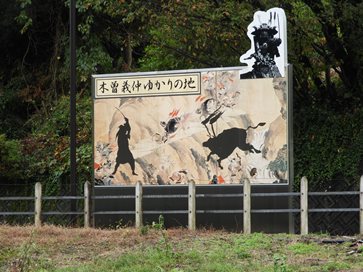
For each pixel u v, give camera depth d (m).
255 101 17.00
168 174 17.58
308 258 12.52
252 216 16.64
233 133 17.11
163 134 17.70
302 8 21.08
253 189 16.84
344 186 20.19
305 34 20.67
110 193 18.03
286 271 11.02
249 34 17.17
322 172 20.70
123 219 17.77
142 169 17.81
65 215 20.52
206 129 17.34
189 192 16.92
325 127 21.23
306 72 22.31
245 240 14.55
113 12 22.33
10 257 13.33
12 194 23.31
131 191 17.86
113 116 18.16
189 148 17.45
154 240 15.08
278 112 16.83
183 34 21.50
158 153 17.70
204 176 17.28
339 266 11.54
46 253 13.91
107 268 12.02
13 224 21.28
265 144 16.86
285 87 16.81
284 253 13.10
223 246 13.97
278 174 16.72
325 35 21.41
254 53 17.11
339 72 22.84
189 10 20.89
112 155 18.09
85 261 13.07
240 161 17.00
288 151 16.69
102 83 18.25
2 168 23.16
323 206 19.98
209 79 17.41
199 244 14.31
